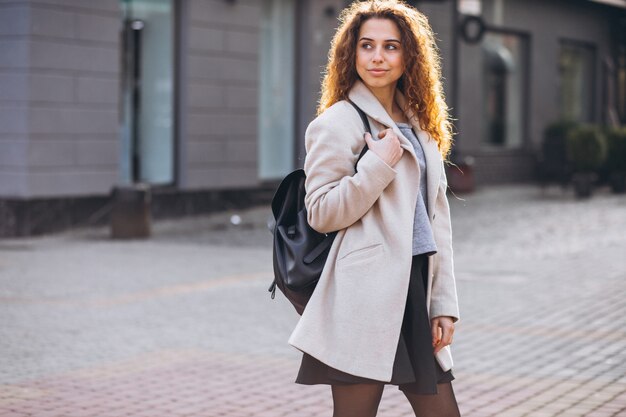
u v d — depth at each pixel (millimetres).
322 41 21938
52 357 7977
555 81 31312
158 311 10016
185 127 18875
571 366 7723
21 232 15945
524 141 30281
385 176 3611
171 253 14453
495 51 28750
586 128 25031
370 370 3609
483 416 6246
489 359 7965
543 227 18266
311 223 3709
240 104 20016
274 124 21203
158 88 18562
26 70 15891
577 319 9742
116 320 9539
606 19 33875
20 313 9844
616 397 6730
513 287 11727
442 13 26016
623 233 17422
